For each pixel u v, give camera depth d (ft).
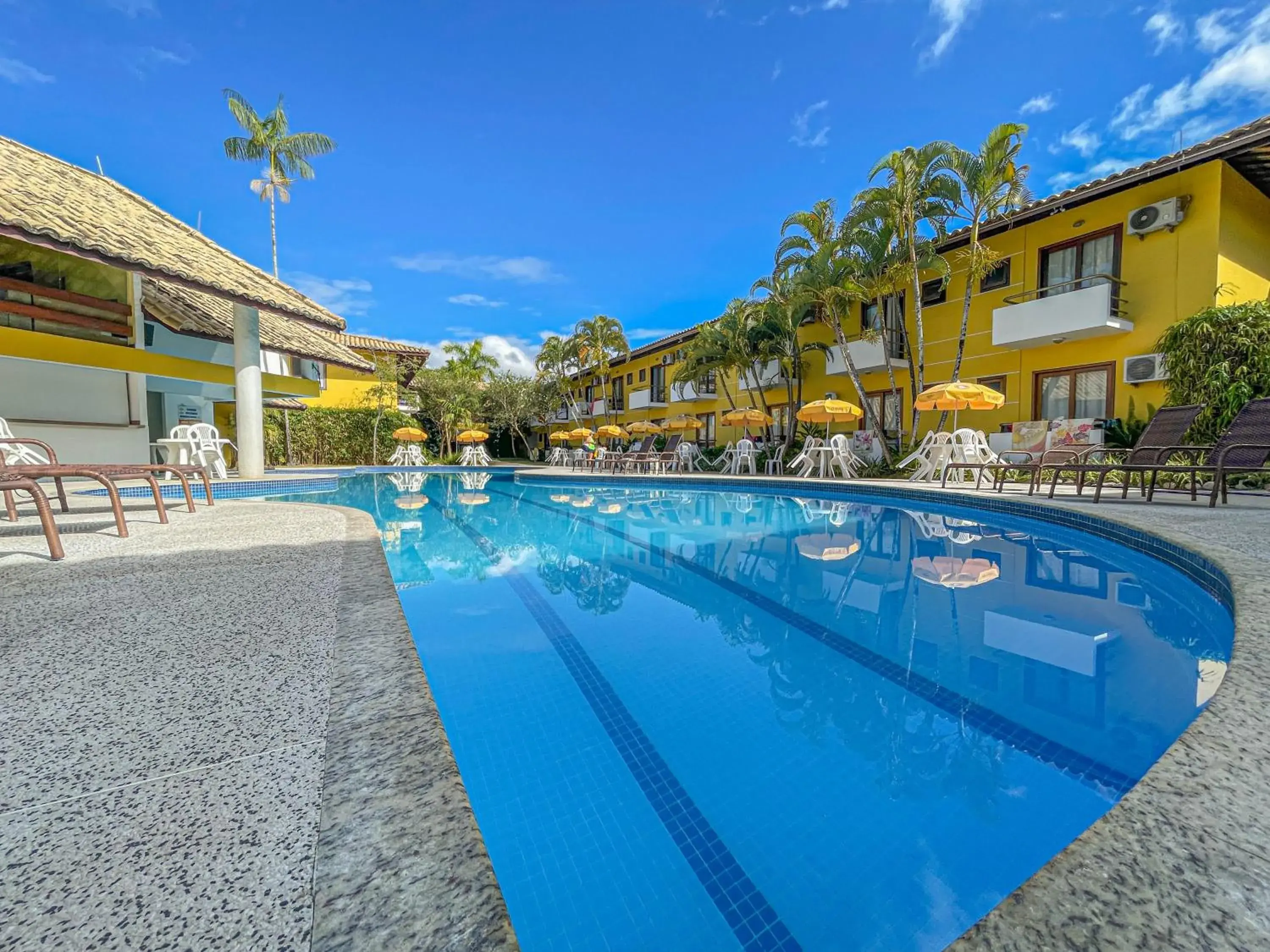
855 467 45.21
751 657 10.17
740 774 6.70
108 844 3.02
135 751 3.97
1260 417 18.90
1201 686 8.33
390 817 3.20
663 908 4.83
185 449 29.86
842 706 8.25
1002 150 35.32
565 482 51.57
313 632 6.54
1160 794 3.31
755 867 5.28
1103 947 2.35
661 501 35.35
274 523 16.46
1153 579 13.38
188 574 9.59
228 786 3.54
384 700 4.72
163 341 34.22
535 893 4.99
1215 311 28.32
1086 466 21.21
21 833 3.11
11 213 19.74
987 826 5.67
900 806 6.00
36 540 13.16
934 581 14.35
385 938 2.44
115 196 31.81
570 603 13.60
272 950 2.38
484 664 9.97
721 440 73.15
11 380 29.63
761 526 24.58
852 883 5.04
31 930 2.48
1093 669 8.98
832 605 12.73
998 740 7.18
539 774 6.76
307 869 2.82
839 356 51.13
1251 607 7.06
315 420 78.43
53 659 5.79
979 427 43.42
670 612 12.84
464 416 97.09
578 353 89.92
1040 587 13.71
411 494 41.98
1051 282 39.11
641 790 6.41
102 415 33.12
